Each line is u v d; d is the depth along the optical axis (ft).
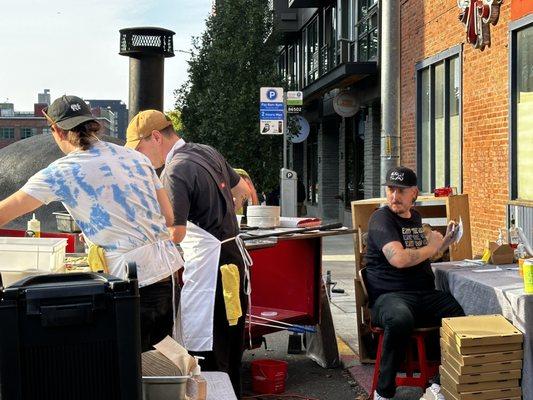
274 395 20.36
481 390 15.83
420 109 46.32
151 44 33.50
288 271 22.02
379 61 57.93
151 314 13.99
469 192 38.14
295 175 50.06
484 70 36.06
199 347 15.55
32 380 9.01
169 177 15.37
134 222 13.47
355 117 71.31
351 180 73.87
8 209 12.70
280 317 21.17
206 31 75.20
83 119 13.19
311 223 21.29
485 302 17.43
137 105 33.88
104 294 9.12
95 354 9.14
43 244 15.58
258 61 72.28
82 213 13.24
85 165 13.12
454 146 41.29
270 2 92.17
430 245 18.79
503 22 33.63
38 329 8.98
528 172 31.91
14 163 27.96
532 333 15.76
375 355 22.68
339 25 71.51
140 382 9.23
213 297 15.56
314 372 22.54
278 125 49.67
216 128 71.26
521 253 20.35
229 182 16.48
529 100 31.78
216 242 15.70
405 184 19.11
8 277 14.69
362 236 22.49
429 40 44.01
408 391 20.16
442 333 16.90
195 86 74.84
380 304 18.39
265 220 20.93
